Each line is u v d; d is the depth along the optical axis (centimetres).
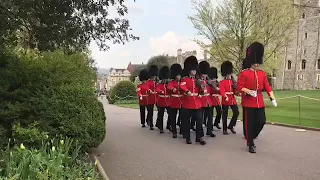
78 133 648
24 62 796
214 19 2180
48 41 784
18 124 604
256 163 712
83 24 778
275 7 2045
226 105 1112
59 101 671
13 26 711
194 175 627
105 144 930
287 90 5784
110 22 808
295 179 597
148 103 1302
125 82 3769
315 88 5991
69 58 934
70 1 712
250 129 833
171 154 804
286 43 2189
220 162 723
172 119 1077
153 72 1337
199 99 962
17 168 411
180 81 1030
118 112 2161
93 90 770
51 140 586
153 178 609
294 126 1248
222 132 1160
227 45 2080
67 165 495
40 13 705
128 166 689
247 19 2030
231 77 1145
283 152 811
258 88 845
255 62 859
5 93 705
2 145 574
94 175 493
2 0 570
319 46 5950
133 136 1091
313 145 893
